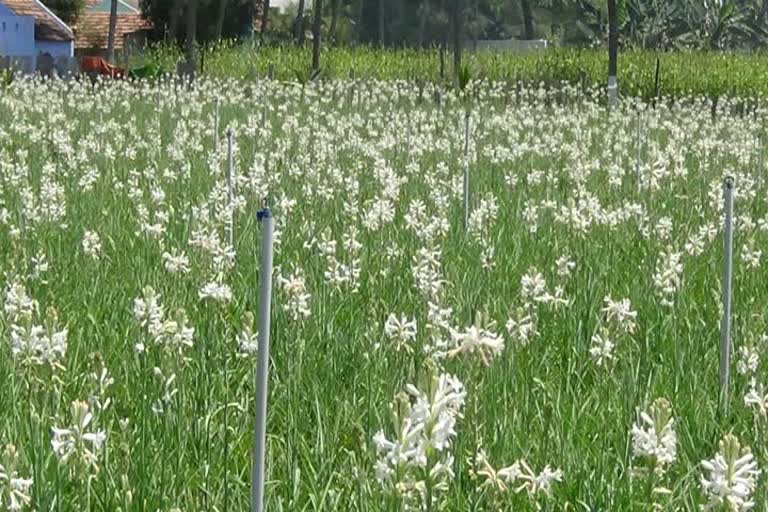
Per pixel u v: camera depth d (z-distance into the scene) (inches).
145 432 275.6
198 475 269.4
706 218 594.9
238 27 3009.4
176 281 406.0
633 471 220.2
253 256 462.0
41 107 1061.8
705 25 2768.2
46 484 246.4
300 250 472.7
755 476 225.8
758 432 277.1
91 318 364.2
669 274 390.3
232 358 343.0
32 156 781.9
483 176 749.3
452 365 294.8
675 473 274.7
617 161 800.9
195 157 776.9
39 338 271.7
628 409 299.4
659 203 650.2
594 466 274.4
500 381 310.5
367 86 1487.5
